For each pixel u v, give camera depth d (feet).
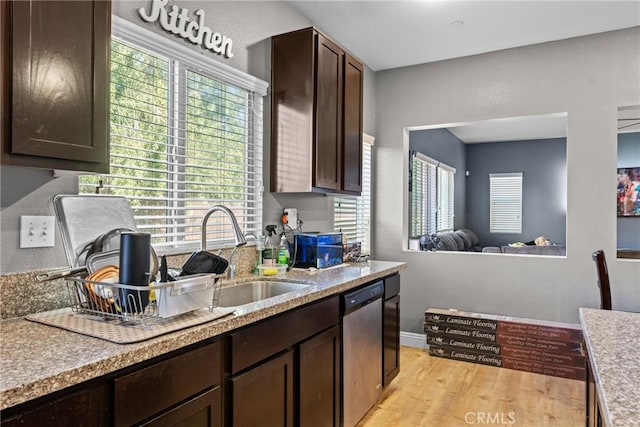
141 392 3.56
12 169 4.66
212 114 7.59
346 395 7.20
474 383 9.79
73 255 4.82
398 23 10.19
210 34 7.33
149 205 6.56
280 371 5.45
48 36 4.06
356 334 7.55
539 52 11.28
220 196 7.82
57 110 4.13
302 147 8.49
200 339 4.12
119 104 5.98
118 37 5.81
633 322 4.54
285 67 8.71
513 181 27.04
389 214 13.37
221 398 4.49
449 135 23.35
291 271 8.38
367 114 13.07
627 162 22.49
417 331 12.84
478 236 27.94
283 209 9.34
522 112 11.44
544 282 11.17
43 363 3.14
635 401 2.64
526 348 10.54
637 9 9.34
